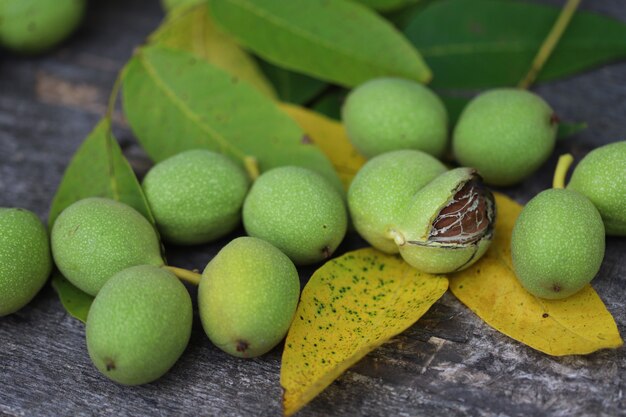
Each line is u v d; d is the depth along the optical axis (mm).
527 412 530
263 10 670
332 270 567
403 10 711
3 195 648
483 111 604
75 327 578
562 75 679
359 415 534
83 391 551
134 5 780
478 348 552
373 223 569
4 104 707
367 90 621
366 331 544
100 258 559
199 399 545
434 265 561
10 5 701
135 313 527
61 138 686
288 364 530
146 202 583
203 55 690
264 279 536
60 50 743
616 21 685
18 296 564
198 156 592
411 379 543
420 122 609
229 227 596
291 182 573
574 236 538
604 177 561
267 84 684
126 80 648
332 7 666
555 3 729
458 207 560
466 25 687
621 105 670
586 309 546
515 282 564
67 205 606
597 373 538
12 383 556
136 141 679
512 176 606
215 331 538
